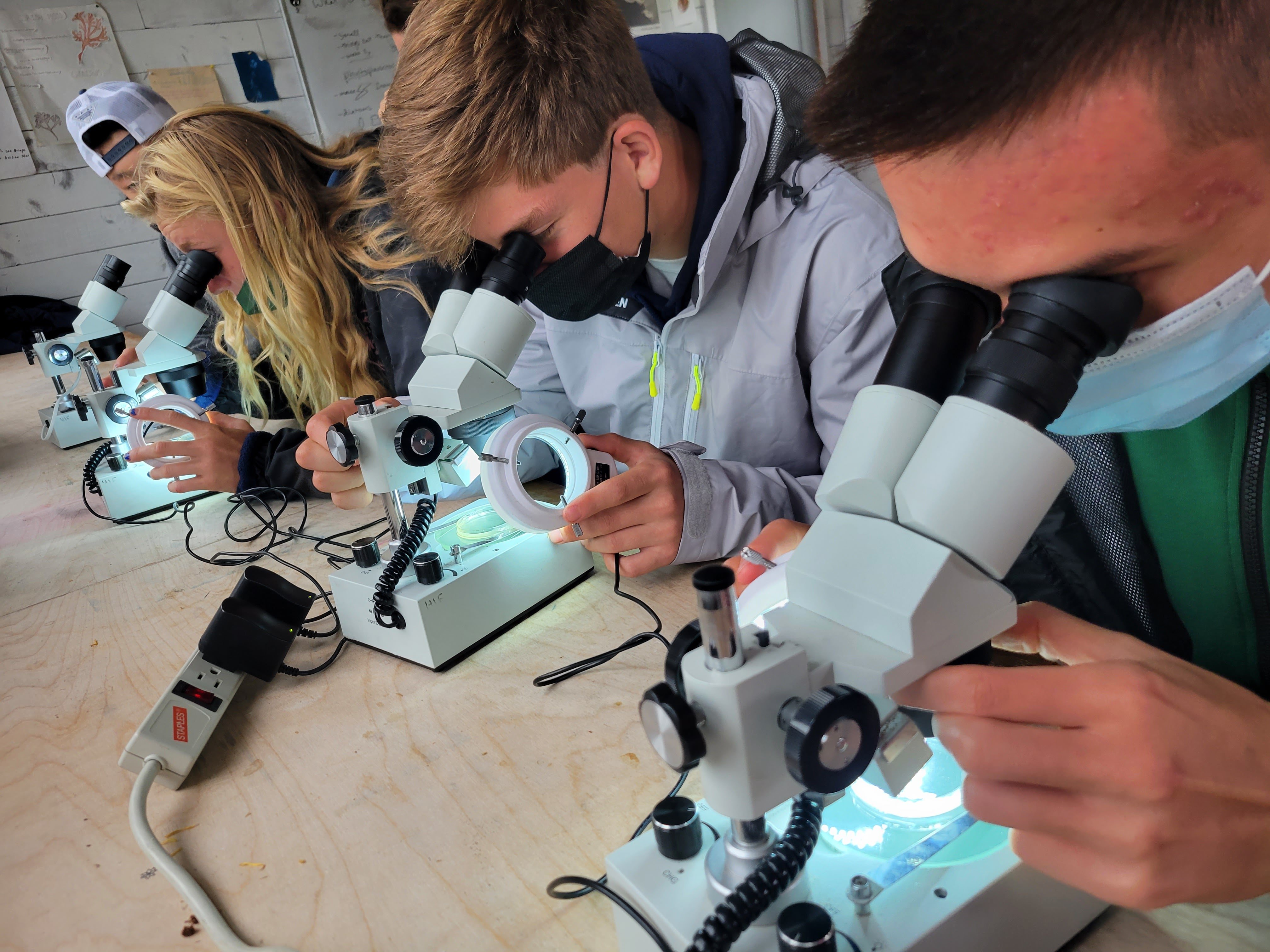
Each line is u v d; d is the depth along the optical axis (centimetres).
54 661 115
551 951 62
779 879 51
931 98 40
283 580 102
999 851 58
